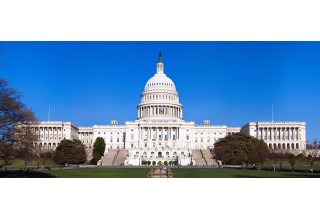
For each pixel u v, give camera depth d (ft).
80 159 449.06
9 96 184.44
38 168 323.98
